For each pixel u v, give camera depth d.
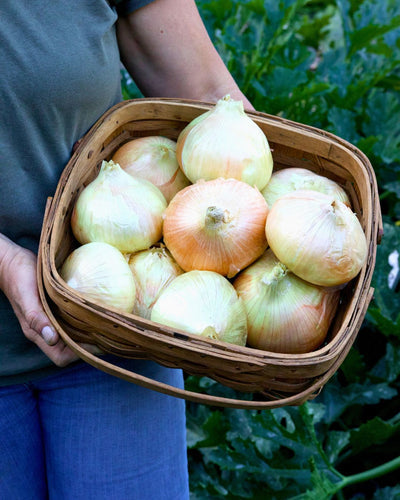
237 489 1.89
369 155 2.54
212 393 2.06
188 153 1.26
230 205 1.16
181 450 1.41
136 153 1.34
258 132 1.27
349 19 3.25
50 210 1.16
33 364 1.27
